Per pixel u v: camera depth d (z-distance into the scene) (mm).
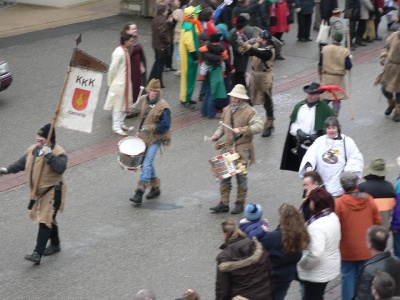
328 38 24609
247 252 9695
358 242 11266
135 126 19562
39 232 13070
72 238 14078
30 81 22719
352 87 22828
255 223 10398
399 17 28156
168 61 23812
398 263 9812
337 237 10742
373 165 12086
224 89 19797
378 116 20531
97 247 13758
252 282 9695
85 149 18094
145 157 15227
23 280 12727
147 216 14930
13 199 15578
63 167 12828
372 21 27312
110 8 30766
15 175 16656
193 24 20188
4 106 20734
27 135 18906
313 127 14219
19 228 14445
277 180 16609
